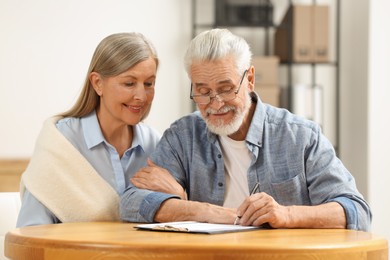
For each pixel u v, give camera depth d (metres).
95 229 2.00
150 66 2.43
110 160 2.54
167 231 1.92
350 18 5.30
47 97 4.99
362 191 5.12
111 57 2.41
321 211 2.08
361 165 5.15
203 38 2.23
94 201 2.43
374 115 5.04
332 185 2.27
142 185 2.34
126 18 5.09
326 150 2.35
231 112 2.26
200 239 1.72
